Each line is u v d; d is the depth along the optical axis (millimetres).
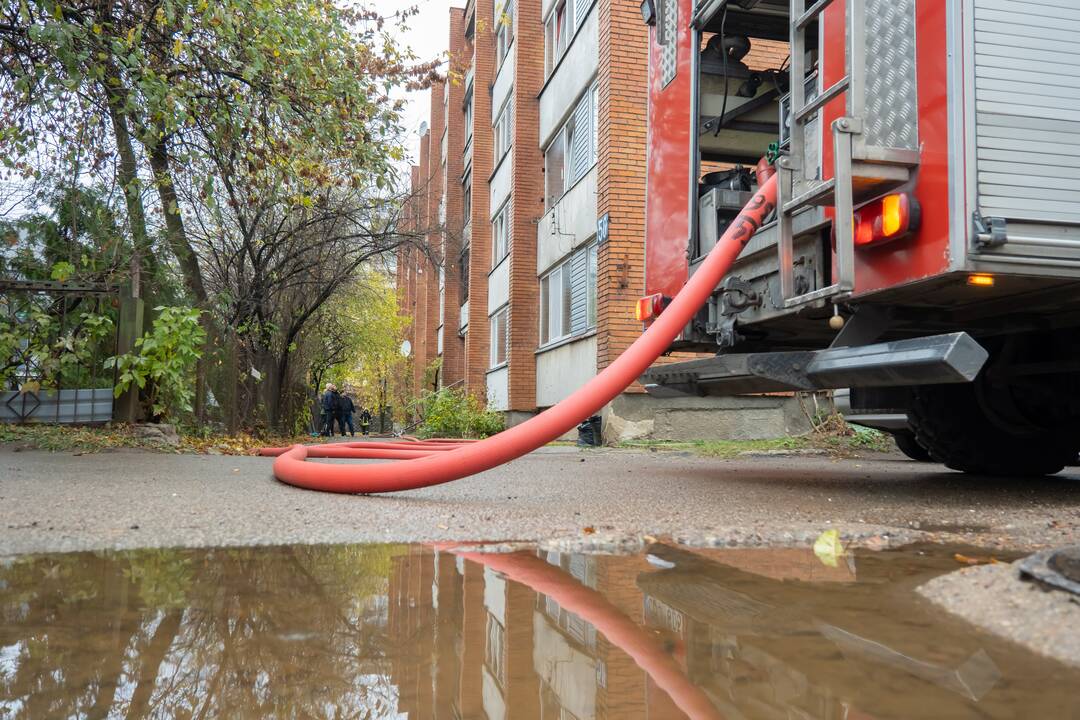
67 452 6199
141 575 2199
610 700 1215
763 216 4195
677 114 5445
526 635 1602
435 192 16375
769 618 1730
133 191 7379
